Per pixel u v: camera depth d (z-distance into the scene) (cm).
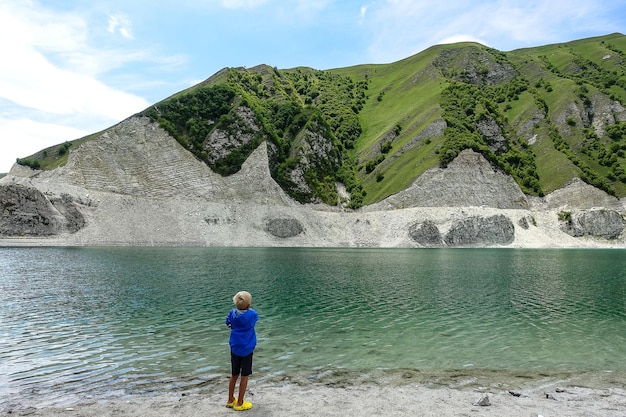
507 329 1981
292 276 3728
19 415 978
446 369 1429
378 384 1268
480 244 8944
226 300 2548
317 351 1611
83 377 1277
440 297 2808
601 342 1777
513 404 1107
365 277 3750
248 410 1025
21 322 1952
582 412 1055
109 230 7825
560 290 3158
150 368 1370
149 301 2494
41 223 7506
